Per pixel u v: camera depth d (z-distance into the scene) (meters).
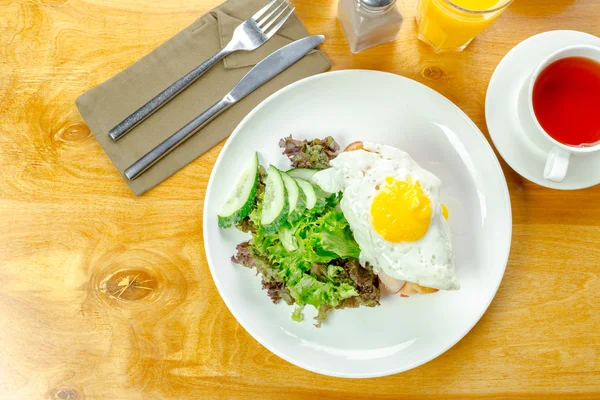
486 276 0.50
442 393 0.52
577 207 0.52
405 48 0.54
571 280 0.52
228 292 0.50
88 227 0.54
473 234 0.51
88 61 0.54
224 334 0.53
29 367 0.53
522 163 0.49
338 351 0.50
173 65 0.54
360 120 0.52
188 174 0.53
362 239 0.47
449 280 0.46
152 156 0.52
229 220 0.50
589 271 0.52
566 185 0.49
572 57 0.46
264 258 0.50
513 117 0.50
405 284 0.50
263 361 0.52
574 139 0.47
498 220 0.50
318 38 0.53
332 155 0.51
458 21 0.48
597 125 0.47
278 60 0.53
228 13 0.54
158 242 0.53
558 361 0.52
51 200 0.54
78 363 0.53
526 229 0.52
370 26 0.50
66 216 0.54
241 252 0.50
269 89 0.54
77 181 0.54
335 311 0.51
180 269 0.53
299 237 0.50
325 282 0.50
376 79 0.51
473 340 0.52
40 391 0.53
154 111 0.53
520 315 0.52
